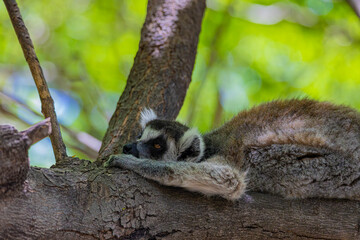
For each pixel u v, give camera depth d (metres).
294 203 6.58
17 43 15.48
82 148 12.67
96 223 5.41
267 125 8.04
